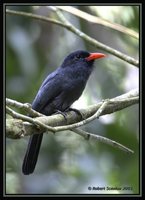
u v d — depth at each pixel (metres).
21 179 12.38
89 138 7.78
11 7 12.17
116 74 12.98
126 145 12.29
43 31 12.95
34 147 9.10
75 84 10.08
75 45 13.27
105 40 13.25
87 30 13.21
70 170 12.48
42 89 10.07
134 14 12.82
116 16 12.95
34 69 12.16
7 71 12.01
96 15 12.87
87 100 12.77
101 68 12.97
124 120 12.65
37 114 7.35
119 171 11.98
